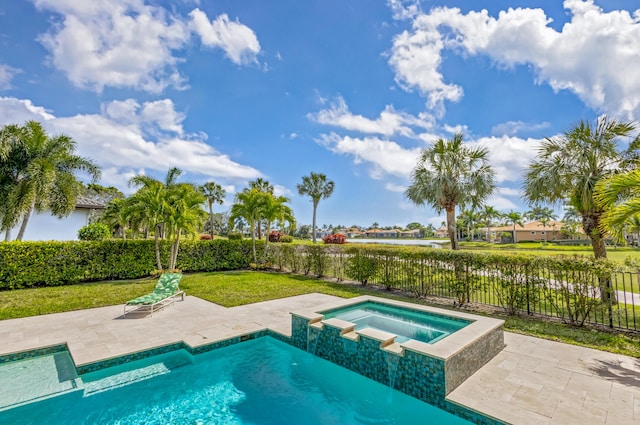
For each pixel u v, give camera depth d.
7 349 5.04
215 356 5.34
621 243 5.59
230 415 3.73
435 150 13.13
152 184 12.88
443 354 3.69
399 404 3.92
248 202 15.14
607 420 3.06
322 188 37.00
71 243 10.92
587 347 5.02
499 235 63.38
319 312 5.71
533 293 6.73
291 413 3.77
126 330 5.95
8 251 9.77
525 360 4.54
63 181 13.58
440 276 8.38
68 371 4.70
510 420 3.09
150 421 3.60
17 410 3.77
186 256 13.73
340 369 4.78
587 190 7.48
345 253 11.27
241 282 11.29
